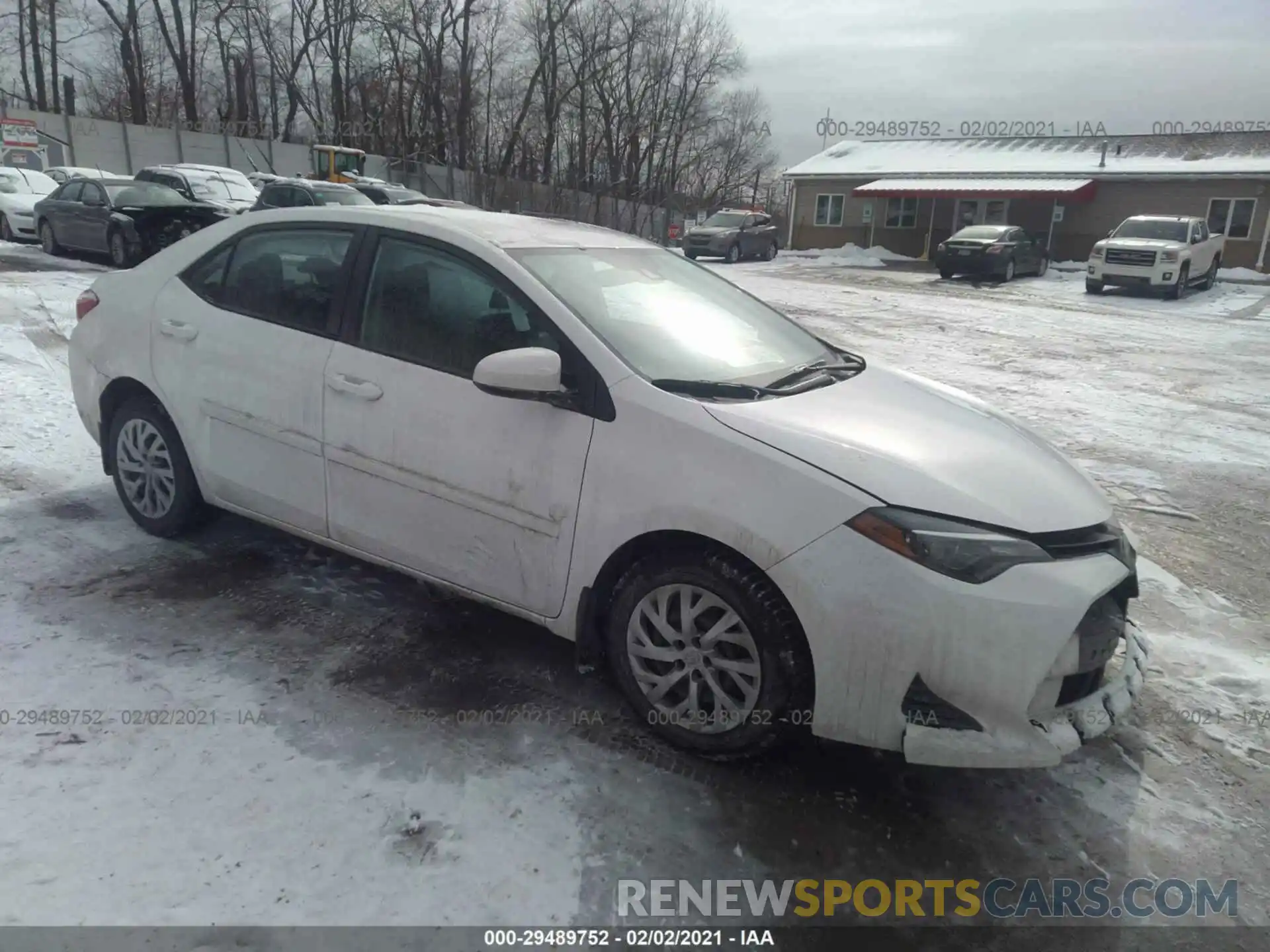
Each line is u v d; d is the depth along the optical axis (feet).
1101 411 29.12
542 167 165.27
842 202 121.39
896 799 9.39
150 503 13.88
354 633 11.79
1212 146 110.01
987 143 126.41
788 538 8.60
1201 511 19.66
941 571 8.29
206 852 7.84
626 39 159.43
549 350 9.70
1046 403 30.01
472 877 7.85
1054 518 9.07
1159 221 74.18
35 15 147.33
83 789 8.46
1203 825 9.36
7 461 16.89
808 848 8.61
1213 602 14.92
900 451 9.29
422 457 10.71
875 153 129.70
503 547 10.36
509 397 9.53
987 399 30.22
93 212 49.01
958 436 10.18
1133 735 10.87
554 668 11.33
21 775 8.56
